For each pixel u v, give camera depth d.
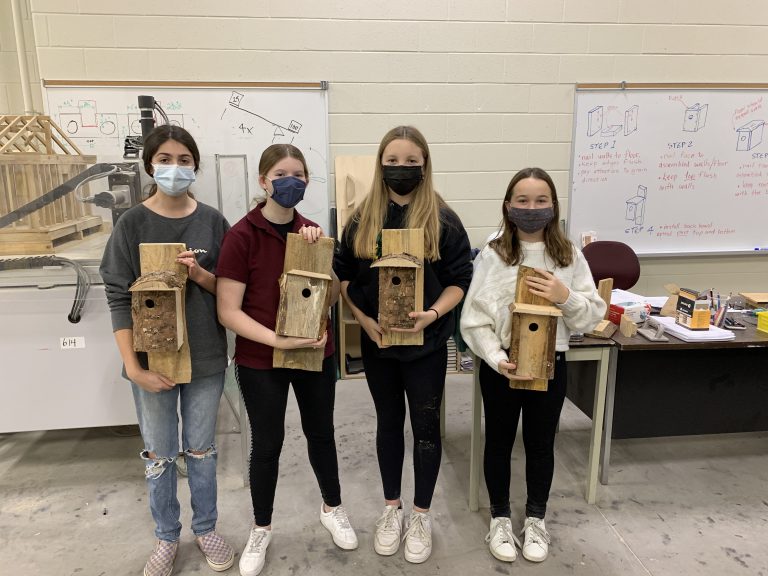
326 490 1.70
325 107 3.01
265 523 1.63
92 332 1.91
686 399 2.04
